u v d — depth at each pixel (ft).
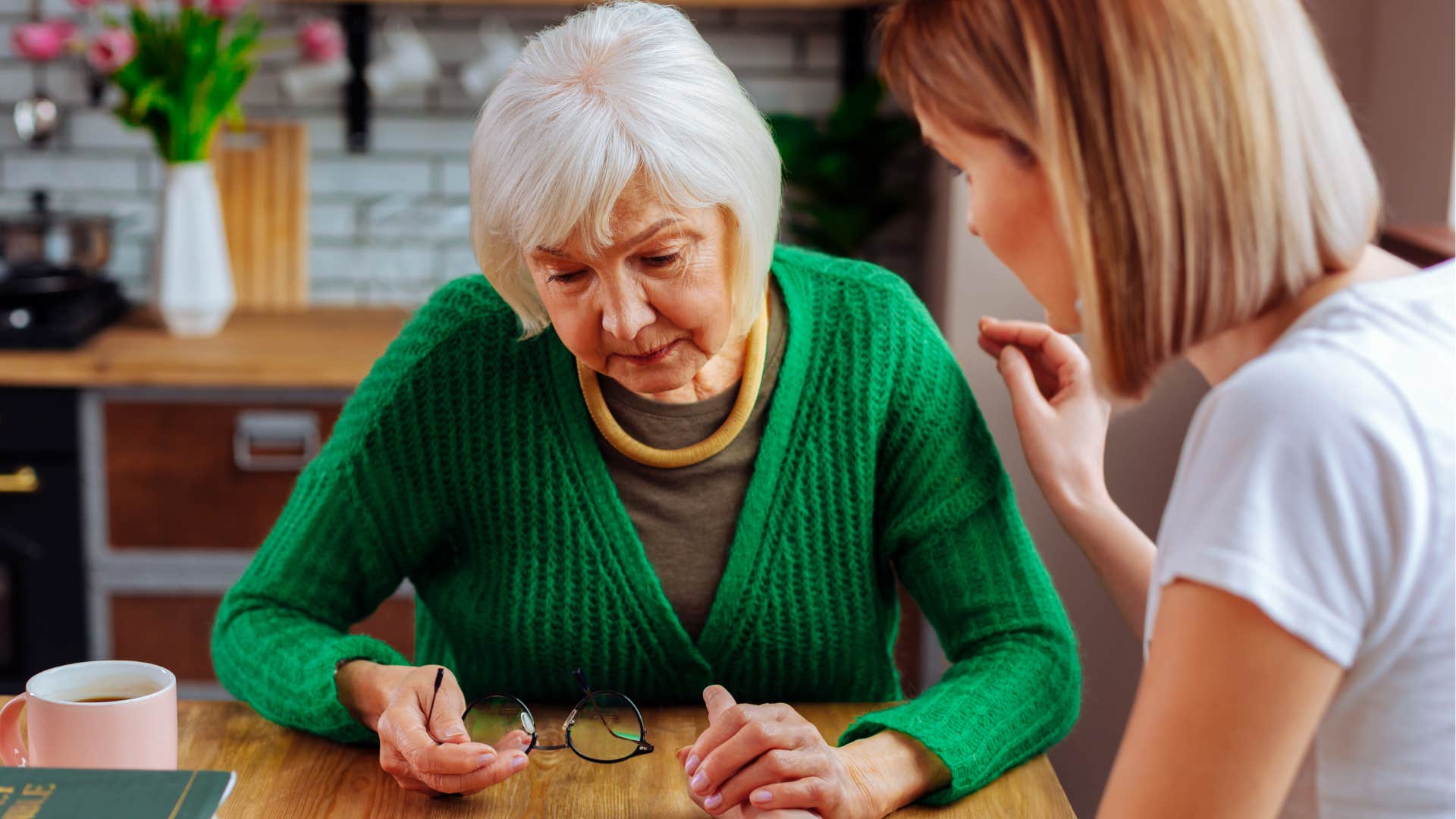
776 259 4.30
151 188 10.12
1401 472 2.20
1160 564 2.38
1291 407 2.25
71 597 8.55
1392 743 2.36
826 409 4.11
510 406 4.06
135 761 3.30
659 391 3.65
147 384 8.35
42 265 8.72
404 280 10.25
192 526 8.54
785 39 9.96
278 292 10.03
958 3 2.66
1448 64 5.66
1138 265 2.46
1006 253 2.88
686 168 3.28
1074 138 2.46
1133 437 5.76
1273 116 2.36
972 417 4.24
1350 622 2.23
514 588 4.09
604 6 3.62
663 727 3.91
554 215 3.26
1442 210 5.76
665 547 4.09
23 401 8.33
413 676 3.68
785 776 3.29
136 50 8.73
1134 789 2.36
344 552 4.15
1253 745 2.26
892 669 4.48
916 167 9.93
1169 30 2.37
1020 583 4.12
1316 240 2.44
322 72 9.43
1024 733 3.78
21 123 9.55
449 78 10.02
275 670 3.88
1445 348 2.30
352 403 4.27
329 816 3.42
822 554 4.13
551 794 3.54
